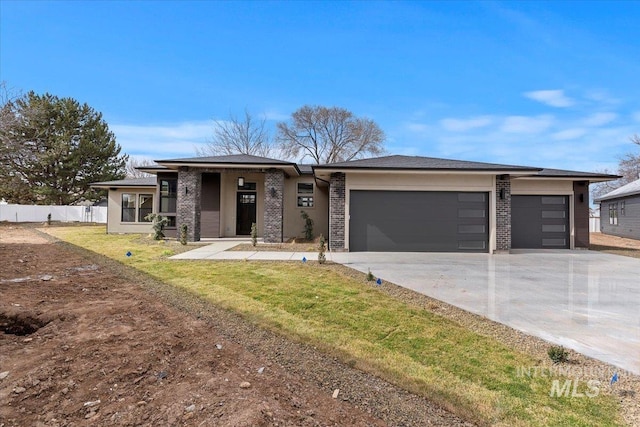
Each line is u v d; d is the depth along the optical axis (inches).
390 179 473.1
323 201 674.8
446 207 472.7
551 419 102.2
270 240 556.1
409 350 152.3
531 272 329.1
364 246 472.7
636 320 191.6
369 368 134.1
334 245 468.4
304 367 133.4
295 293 242.4
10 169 1031.0
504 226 467.5
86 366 124.5
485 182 470.9
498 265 367.9
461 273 321.4
